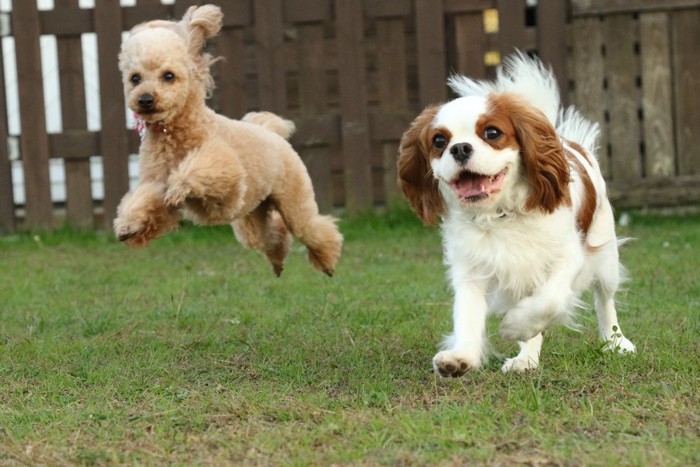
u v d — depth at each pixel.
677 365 5.43
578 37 11.23
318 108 11.38
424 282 8.50
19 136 11.39
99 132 11.32
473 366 5.17
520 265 5.35
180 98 5.73
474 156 5.03
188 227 11.62
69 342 6.59
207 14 5.96
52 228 11.47
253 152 6.08
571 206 5.41
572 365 5.55
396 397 5.12
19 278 9.19
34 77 11.27
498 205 5.28
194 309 7.58
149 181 5.89
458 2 11.20
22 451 4.45
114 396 5.31
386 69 11.34
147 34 5.78
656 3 11.12
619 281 6.29
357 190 11.46
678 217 11.36
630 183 11.34
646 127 11.29
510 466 4.05
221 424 4.77
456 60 11.77
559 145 5.25
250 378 5.63
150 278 9.11
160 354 6.16
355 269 9.23
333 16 11.23
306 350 6.18
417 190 5.64
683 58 11.17
